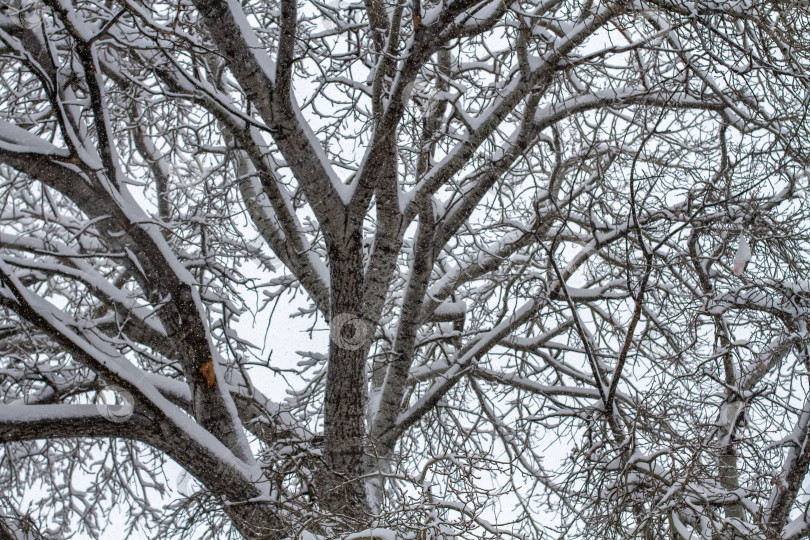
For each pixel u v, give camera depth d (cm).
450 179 791
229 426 700
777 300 802
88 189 655
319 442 704
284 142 628
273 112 618
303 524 520
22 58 567
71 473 979
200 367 694
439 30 569
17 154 627
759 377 806
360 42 682
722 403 742
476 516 507
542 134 862
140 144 907
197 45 546
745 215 742
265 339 778
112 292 757
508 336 930
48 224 795
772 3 649
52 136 729
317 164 633
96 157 691
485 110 769
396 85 582
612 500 625
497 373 898
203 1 597
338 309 660
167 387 737
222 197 790
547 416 727
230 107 609
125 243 694
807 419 716
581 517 641
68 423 624
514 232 959
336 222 636
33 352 804
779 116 716
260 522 640
